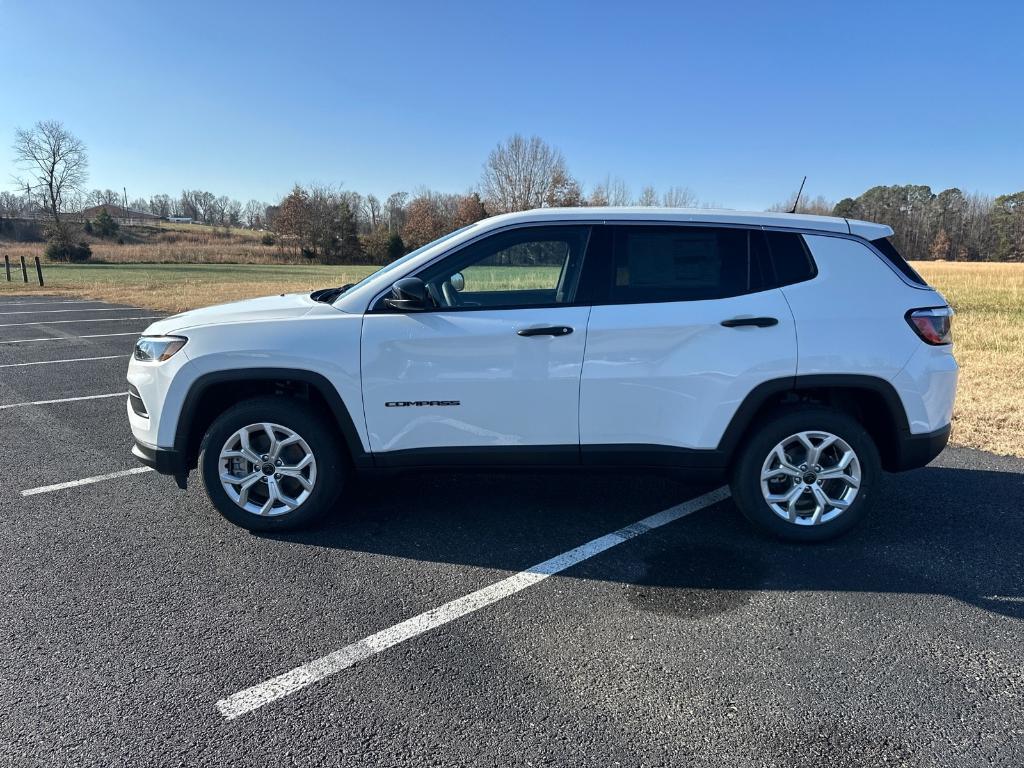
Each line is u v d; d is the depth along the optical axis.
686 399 3.49
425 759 2.11
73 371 8.66
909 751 2.14
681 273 3.53
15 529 3.83
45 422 6.16
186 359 3.55
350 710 2.34
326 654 2.67
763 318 3.44
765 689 2.46
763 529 3.65
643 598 3.11
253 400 3.65
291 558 3.49
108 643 2.73
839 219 3.62
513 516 4.05
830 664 2.61
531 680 2.51
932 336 3.54
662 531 3.84
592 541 3.71
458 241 3.59
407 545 3.65
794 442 3.60
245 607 3.02
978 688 2.46
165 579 3.27
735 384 3.46
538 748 2.16
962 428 5.79
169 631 2.82
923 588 3.19
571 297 3.52
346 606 3.04
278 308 3.82
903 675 2.54
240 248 71.12
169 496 4.34
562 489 4.50
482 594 3.14
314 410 3.68
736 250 3.53
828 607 3.02
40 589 3.16
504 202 67.69
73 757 2.11
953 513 4.06
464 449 3.57
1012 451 5.21
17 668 2.56
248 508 3.73
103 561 3.45
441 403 3.52
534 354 3.46
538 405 3.51
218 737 2.21
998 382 7.65
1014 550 3.58
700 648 2.71
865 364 3.46
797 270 3.53
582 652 2.69
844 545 3.64
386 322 3.52
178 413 3.61
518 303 3.56
